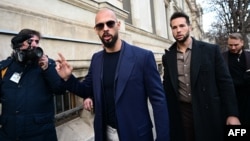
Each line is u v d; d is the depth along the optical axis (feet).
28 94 8.07
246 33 59.06
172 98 10.42
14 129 7.88
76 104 16.17
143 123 7.64
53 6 15.10
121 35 23.73
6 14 11.12
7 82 8.13
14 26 11.51
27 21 12.37
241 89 13.30
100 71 7.96
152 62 7.75
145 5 40.73
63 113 14.35
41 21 13.42
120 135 7.41
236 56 13.48
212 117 9.59
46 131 8.30
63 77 8.11
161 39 48.16
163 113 7.53
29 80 8.21
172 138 10.36
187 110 10.25
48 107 8.49
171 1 64.75
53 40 13.87
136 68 7.59
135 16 35.40
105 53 8.12
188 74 10.09
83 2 18.19
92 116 16.87
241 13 58.59
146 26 40.47
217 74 9.87
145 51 7.84
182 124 10.30
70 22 16.33
